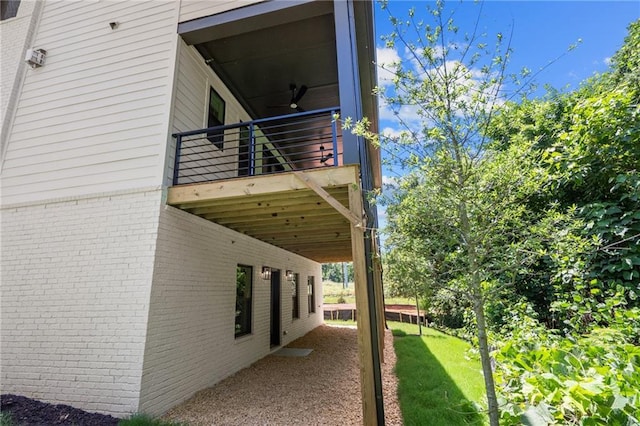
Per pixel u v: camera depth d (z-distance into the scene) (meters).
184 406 4.12
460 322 8.59
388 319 15.26
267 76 6.36
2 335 4.25
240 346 6.06
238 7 4.84
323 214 5.17
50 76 5.23
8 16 6.29
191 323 4.65
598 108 3.41
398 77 2.29
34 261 4.46
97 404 3.70
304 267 11.33
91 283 4.15
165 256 4.22
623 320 2.69
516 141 2.52
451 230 2.26
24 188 4.84
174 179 4.47
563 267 3.06
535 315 3.50
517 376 2.32
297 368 6.05
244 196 4.14
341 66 4.25
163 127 4.53
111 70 4.98
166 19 5.04
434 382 4.98
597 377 1.81
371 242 3.75
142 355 3.72
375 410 3.19
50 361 4.00
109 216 4.36
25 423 3.41
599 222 3.14
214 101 6.07
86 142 4.78
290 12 4.72
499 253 2.22
